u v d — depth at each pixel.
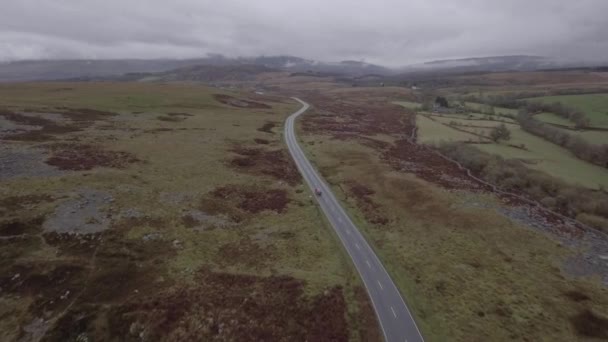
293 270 48.56
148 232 51.91
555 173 93.12
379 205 73.94
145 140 96.31
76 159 73.62
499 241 61.09
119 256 45.25
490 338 39.66
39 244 44.62
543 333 40.66
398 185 84.31
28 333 32.91
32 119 99.00
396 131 151.25
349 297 44.50
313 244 56.16
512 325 41.69
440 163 107.25
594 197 76.75
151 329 35.25
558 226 68.06
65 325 34.06
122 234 50.03
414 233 62.72
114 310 36.62
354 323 40.38
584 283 50.47
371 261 53.34
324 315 40.69
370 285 47.66
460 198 79.00
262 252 52.25
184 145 97.25
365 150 114.19
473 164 103.12
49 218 50.22
